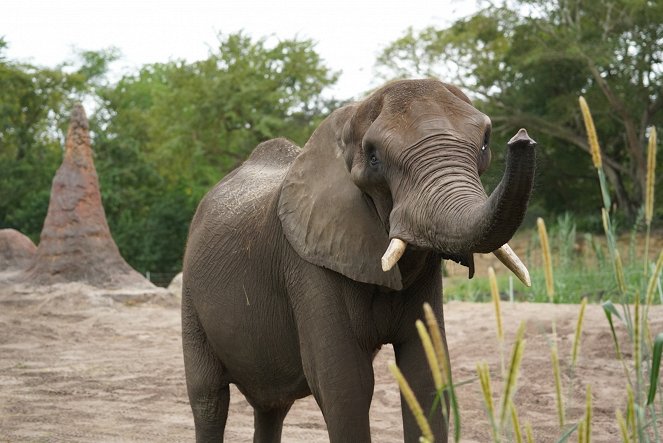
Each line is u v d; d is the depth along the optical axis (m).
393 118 4.66
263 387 6.16
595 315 14.36
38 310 19.72
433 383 5.15
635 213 48.59
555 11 49.78
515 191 3.48
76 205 22.39
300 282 5.38
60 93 62.88
